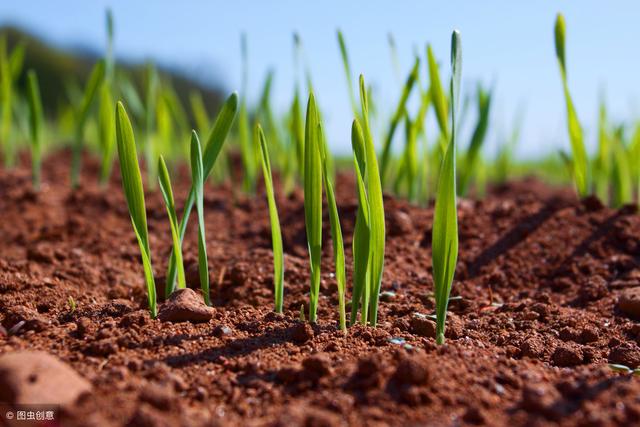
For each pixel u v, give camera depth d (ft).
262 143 0.86
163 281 1.01
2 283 0.97
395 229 1.21
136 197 0.85
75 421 0.68
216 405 0.73
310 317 0.89
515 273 1.10
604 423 0.69
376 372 0.74
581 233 1.17
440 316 0.84
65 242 1.24
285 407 0.72
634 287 1.02
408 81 1.12
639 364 0.84
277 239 0.89
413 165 1.31
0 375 0.70
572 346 0.88
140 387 0.73
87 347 0.80
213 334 0.85
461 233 1.20
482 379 0.75
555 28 1.09
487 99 1.31
